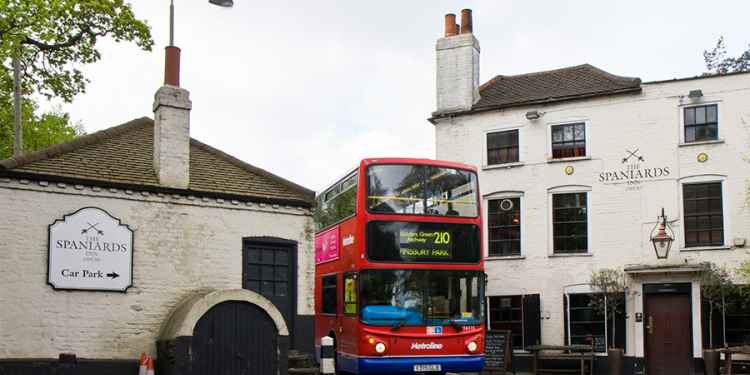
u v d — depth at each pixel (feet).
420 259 55.72
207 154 54.49
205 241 49.24
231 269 49.88
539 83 88.43
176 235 48.29
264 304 47.50
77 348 44.11
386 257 55.06
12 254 42.88
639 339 74.69
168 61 50.60
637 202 77.82
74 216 44.93
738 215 73.61
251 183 52.70
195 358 44.91
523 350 80.23
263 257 51.57
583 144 81.30
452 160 87.20
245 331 46.88
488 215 84.48
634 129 78.89
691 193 76.02
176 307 47.39
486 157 85.66
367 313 54.19
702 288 72.08
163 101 49.21
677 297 74.13
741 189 73.82
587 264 79.05
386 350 53.83
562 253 80.38
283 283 52.26
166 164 48.65
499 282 82.79
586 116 81.25
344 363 57.93
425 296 55.36
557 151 82.38
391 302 54.60
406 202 56.29
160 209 47.96
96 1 69.15
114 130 52.26
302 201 53.01
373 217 55.42
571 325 78.89
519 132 84.23
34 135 100.32
